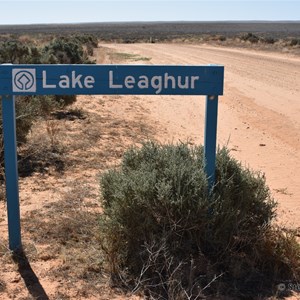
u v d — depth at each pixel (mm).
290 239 3070
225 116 9148
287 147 6773
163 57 22750
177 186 2826
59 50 15297
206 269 2801
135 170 3090
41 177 4684
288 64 19109
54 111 8195
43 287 2693
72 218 3576
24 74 2852
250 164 5766
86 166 5105
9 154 2967
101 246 2887
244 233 2943
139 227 2805
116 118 8227
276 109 9852
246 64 19156
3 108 2912
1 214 3742
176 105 10484
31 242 3205
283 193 4672
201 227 2838
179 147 3307
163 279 2715
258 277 2832
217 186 2943
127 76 2865
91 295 2627
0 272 2840
